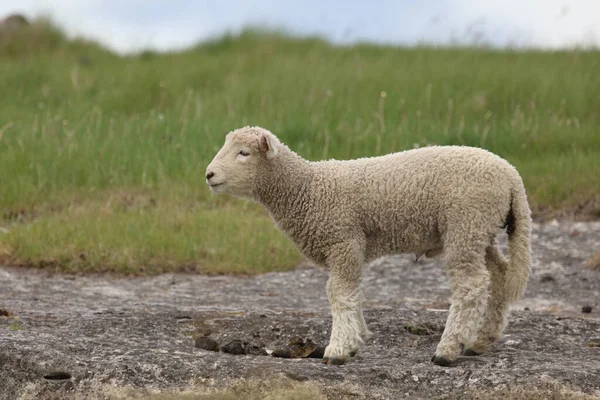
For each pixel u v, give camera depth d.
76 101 33.06
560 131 26.48
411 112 28.78
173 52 45.31
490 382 10.28
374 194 11.27
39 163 24.28
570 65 34.38
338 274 11.38
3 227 20.70
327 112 28.98
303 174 11.67
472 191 10.87
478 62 35.09
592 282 17.72
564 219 21.56
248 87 32.25
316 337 12.85
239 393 10.26
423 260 19.64
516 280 11.08
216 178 11.80
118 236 19.09
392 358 11.65
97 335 12.39
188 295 16.42
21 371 10.69
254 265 18.78
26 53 45.06
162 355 11.10
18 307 14.27
